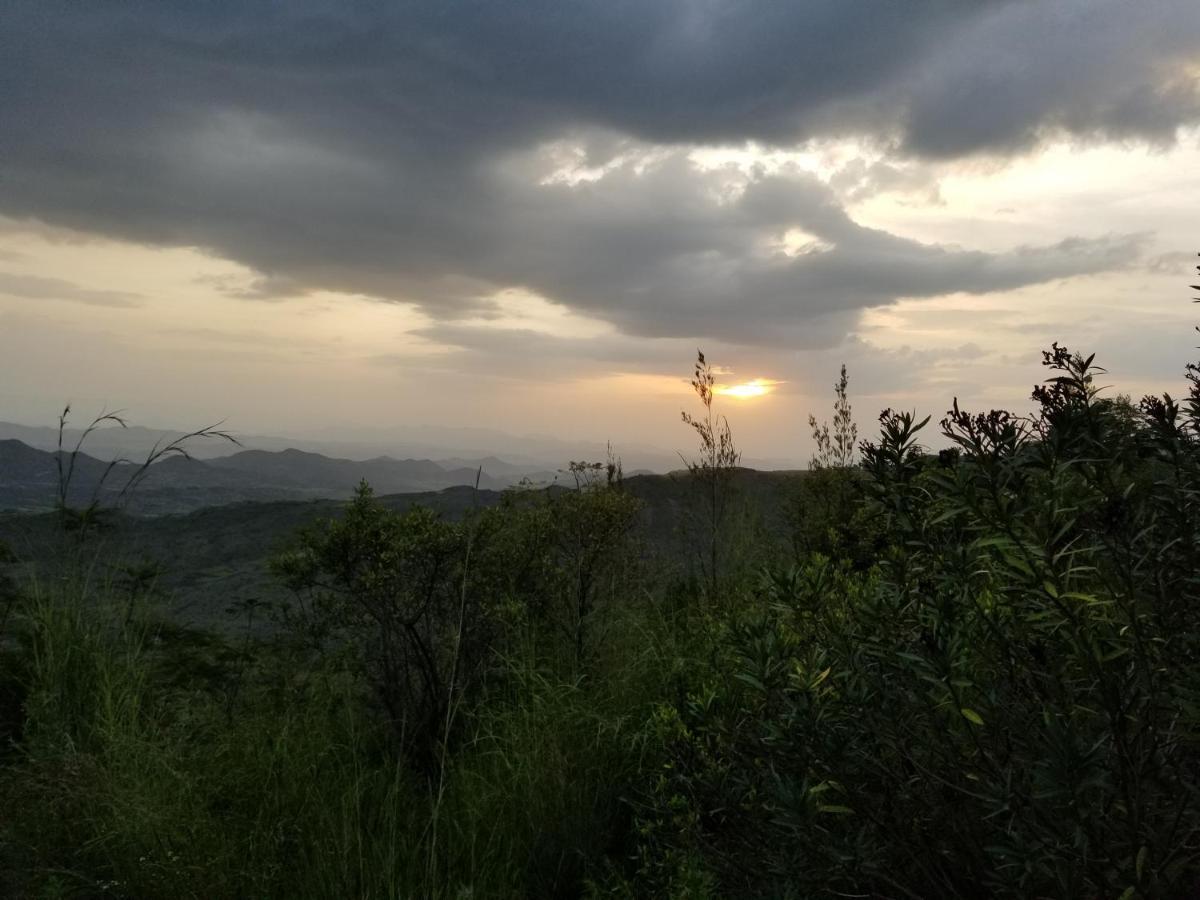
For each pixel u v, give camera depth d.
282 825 3.40
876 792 2.30
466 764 4.03
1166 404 2.00
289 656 4.72
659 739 3.36
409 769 4.07
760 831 2.61
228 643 4.87
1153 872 1.66
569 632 5.09
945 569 2.23
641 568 5.76
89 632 4.47
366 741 4.32
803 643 2.59
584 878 3.22
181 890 3.02
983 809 2.08
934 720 2.08
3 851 3.13
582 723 4.06
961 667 2.12
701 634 4.61
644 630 4.98
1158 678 1.86
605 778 3.83
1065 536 2.06
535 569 5.06
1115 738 1.76
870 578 2.98
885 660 2.21
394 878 3.12
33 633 4.34
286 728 3.96
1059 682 2.03
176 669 4.50
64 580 4.73
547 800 3.63
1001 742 2.04
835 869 2.15
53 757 3.54
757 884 2.62
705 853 2.80
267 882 3.12
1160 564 1.88
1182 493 1.95
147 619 4.82
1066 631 1.89
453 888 3.13
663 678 4.23
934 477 2.07
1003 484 1.94
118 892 3.04
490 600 4.68
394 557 4.39
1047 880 1.88
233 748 3.84
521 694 4.38
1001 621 2.28
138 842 3.20
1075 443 1.95
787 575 2.68
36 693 4.01
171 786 3.48
